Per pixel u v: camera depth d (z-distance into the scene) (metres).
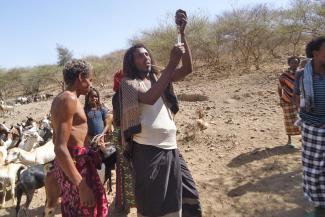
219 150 8.73
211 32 24.94
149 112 3.54
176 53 3.29
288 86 8.03
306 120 4.64
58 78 42.97
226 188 6.58
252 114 12.04
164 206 3.55
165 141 3.59
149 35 26.91
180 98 16.05
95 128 6.07
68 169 3.36
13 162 7.67
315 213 4.68
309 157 4.63
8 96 41.28
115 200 5.94
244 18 23.88
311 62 4.67
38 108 23.45
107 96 19.72
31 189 6.12
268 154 7.98
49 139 10.34
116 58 39.69
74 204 3.59
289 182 6.48
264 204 5.89
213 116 12.31
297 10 22.39
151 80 3.69
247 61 22.69
